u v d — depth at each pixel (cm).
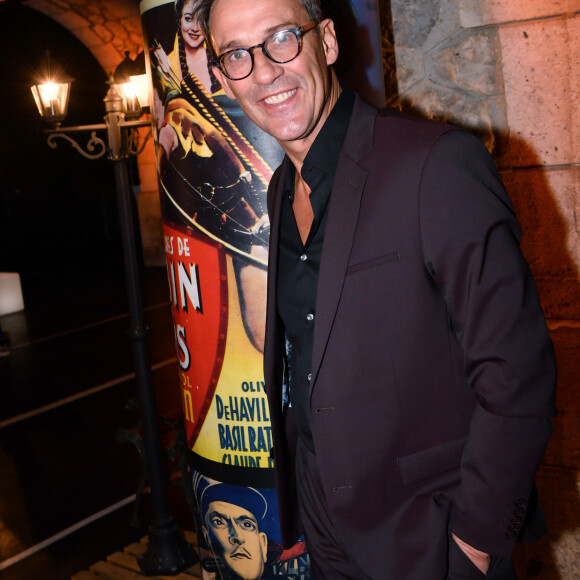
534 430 104
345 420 120
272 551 211
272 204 148
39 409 560
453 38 198
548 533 218
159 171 211
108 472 430
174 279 212
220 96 190
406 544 122
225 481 213
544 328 106
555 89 190
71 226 1606
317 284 119
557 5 184
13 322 896
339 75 190
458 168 107
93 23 991
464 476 110
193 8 127
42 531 362
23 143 1459
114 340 758
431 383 117
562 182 195
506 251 105
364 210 116
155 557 296
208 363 209
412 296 113
